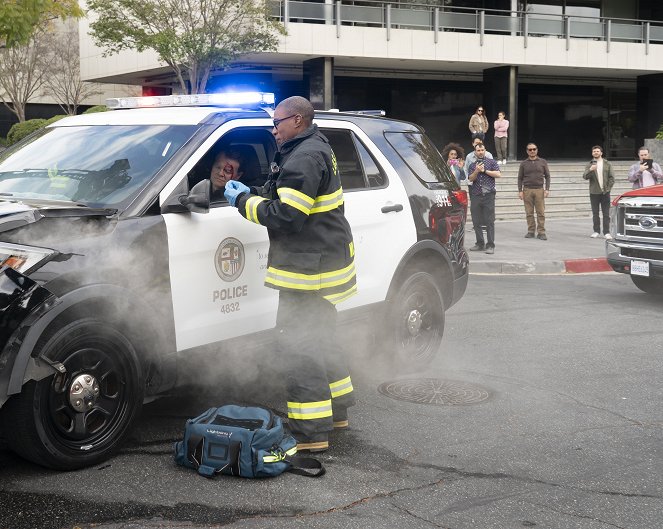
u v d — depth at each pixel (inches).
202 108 208.2
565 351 284.8
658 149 912.3
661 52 1215.6
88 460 169.2
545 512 156.1
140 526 145.6
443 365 263.9
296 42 984.9
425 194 250.7
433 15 1067.3
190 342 184.4
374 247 232.4
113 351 170.1
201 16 840.3
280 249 181.8
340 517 151.7
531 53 1126.4
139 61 1136.2
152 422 201.0
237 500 157.6
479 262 492.1
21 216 159.0
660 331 318.0
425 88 1264.8
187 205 179.2
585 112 1384.1
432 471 175.5
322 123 227.5
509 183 900.0
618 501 161.9
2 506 152.3
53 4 721.6
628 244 378.6
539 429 203.8
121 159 191.6
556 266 496.7
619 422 210.4
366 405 220.5
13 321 151.2
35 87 1418.6
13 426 159.0
